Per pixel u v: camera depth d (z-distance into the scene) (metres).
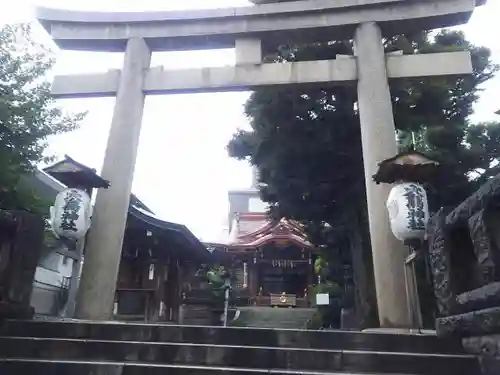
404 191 6.71
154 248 15.88
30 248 6.73
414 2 8.99
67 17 9.77
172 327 5.86
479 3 9.02
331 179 13.18
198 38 9.57
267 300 29.44
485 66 12.37
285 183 13.45
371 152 8.20
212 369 4.66
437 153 11.41
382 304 7.29
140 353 5.29
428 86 11.66
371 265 13.14
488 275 4.30
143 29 9.70
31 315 6.70
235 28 9.40
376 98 8.50
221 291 21.09
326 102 12.20
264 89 9.20
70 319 7.45
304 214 14.53
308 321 20.09
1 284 6.20
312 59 12.56
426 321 10.55
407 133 13.73
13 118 8.21
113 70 9.52
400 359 4.86
